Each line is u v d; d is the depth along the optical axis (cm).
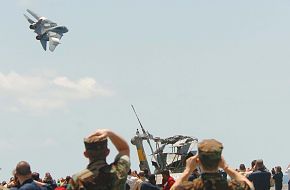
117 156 2033
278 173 9400
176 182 1944
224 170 1959
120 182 1986
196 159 1967
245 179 1941
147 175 6291
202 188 1916
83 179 1975
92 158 2011
